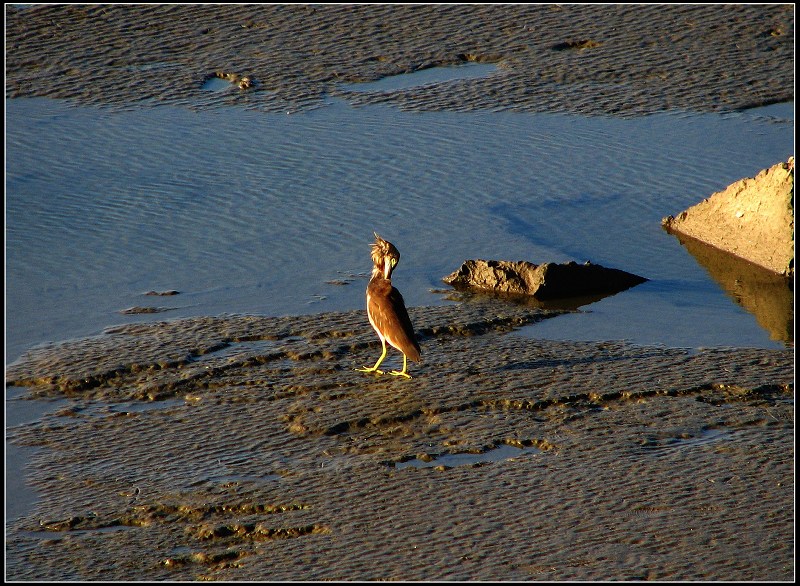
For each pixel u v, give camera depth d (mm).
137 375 12594
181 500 10094
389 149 20062
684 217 17484
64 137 20328
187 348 13227
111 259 16047
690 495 10125
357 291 15102
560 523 9672
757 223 16609
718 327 14156
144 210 17656
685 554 9172
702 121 21500
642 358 13109
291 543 9438
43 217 17312
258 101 22109
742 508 9891
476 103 22141
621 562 9070
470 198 18266
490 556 9164
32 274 15500
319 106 21922
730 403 11984
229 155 19750
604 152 20094
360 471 10594
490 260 15477
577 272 15352
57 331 13781
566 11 26328
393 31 25203
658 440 11180
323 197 18188
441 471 10594
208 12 25906
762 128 21156
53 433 11352
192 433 11375
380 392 12219
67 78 22828
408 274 15758
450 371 12758
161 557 9281
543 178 19047
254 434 11344
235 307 14555
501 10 26297
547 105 22125
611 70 23656
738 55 24375
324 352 13195
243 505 10000
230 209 17734
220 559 9234
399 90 22656
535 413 11766
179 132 20688
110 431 11414
